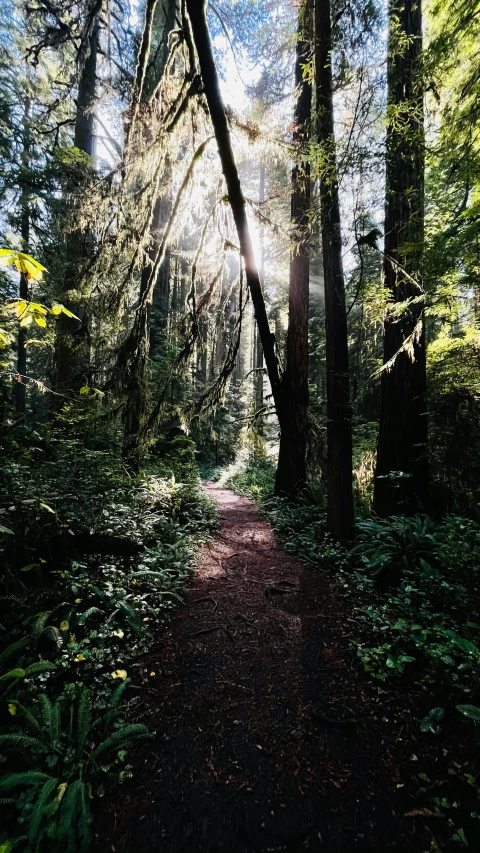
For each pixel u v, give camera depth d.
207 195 6.59
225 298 7.60
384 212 6.01
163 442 12.06
